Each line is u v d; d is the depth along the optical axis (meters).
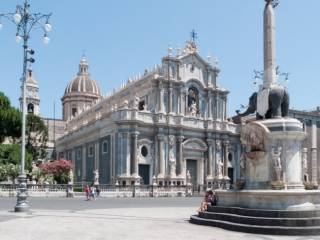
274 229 18.05
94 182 64.12
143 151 70.44
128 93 80.81
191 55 77.25
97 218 24.97
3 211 29.12
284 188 20.84
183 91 75.50
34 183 61.25
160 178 70.69
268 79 23.42
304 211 18.88
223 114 80.19
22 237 16.55
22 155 28.67
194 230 19.19
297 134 21.45
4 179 59.88
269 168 21.39
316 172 84.00
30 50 28.94
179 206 38.78
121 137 68.50
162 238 16.59
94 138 78.56
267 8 23.77
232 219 20.05
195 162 76.50
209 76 79.25
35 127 79.44
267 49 23.58
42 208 33.84
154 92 72.88
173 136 73.12
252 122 22.20
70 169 70.75
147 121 70.88
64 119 120.25
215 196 23.05
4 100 70.25
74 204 40.22
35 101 111.81
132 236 17.08
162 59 74.19
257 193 20.08
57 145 101.31
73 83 121.69
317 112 87.69
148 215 27.67
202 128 76.75
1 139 71.94
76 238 16.39
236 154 81.81
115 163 69.38
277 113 22.55
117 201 47.53
